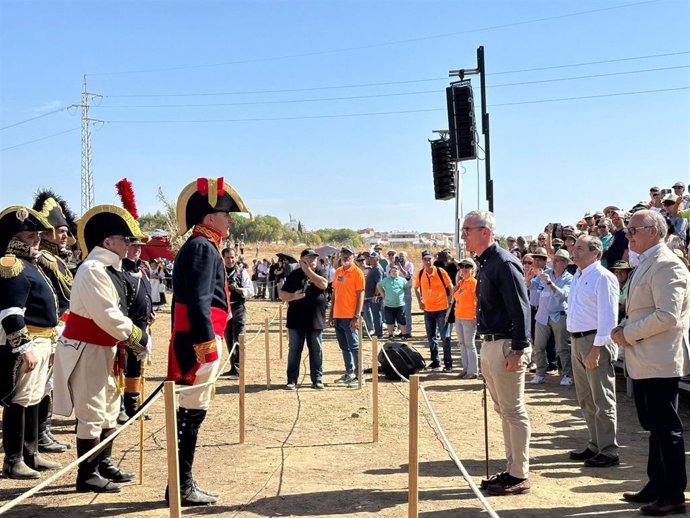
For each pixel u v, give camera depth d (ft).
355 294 38.63
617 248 38.65
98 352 19.92
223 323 19.45
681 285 17.93
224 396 35.53
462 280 41.19
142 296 22.44
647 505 18.25
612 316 22.39
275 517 18.28
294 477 21.93
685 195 48.67
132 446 26.08
